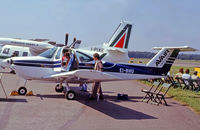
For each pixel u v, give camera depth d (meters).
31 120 4.69
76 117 5.19
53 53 7.82
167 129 4.71
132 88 11.55
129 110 6.30
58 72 7.69
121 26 15.13
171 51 9.30
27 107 5.76
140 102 7.66
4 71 14.99
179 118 5.71
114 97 8.37
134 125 4.86
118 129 4.49
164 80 13.42
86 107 6.32
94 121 4.96
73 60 7.76
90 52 11.26
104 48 14.80
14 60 7.39
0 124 4.29
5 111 5.23
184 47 8.79
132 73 8.62
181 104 7.64
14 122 4.47
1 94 7.30
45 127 4.30
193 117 5.88
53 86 9.95
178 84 12.22
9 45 15.13
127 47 15.23
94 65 8.02
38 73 7.55
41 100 6.77
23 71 7.42
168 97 9.05
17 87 8.91
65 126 4.46
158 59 9.12
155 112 6.25
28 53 15.20
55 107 6.01
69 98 7.18
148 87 12.41
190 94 9.59
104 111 5.98
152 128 4.71
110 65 8.30
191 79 10.86
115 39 14.95
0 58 14.53
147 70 8.93
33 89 8.73
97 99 7.46
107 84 12.78
